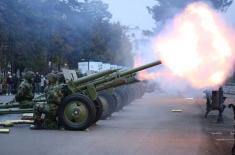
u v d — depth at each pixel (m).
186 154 11.70
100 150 12.17
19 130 16.00
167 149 12.40
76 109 16.00
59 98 16.14
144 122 19.08
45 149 12.23
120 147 12.66
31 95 19.23
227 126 17.92
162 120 19.98
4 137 14.32
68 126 16.03
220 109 19.50
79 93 16.38
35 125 16.30
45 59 55.31
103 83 16.97
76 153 11.73
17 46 50.44
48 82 17.09
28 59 52.94
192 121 19.69
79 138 14.26
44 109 16.20
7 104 19.41
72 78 17.33
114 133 15.48
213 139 14.28
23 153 11.64
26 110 18.27
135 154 11.66
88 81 16.83
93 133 15.44
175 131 16.16
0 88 40.53
